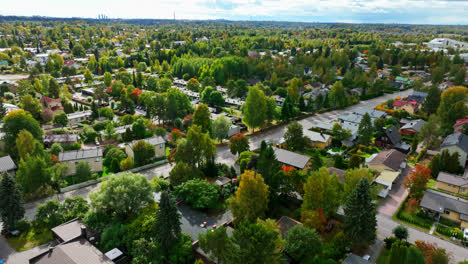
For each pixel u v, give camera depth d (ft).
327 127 370.53
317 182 186.60
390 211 216.13
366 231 167.94
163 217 162.09
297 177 220.43
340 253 168.96
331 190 188.14
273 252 138.21
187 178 229.66
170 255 163.94
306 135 342.64
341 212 209.36
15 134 289.94
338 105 481.46
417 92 519.60
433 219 205.87
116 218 186.19
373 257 170.19
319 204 188.24
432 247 158.20
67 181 250.37
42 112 402.72
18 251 172.24
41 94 502.38
